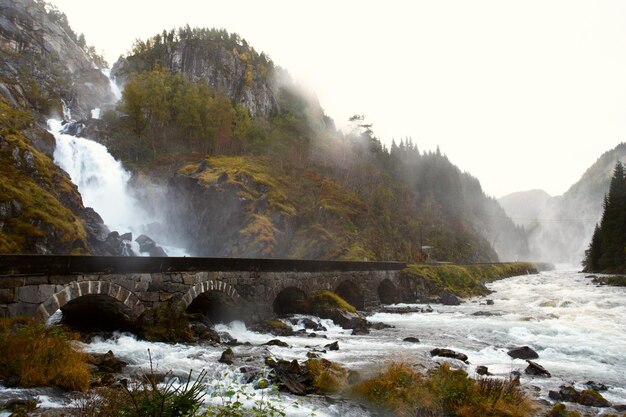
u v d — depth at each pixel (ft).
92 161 284.20
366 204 311.68
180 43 611.47
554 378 54.34
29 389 35.29
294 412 36.27
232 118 431.02
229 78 582.76
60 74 485.56
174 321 67.51
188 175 286.87
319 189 308.60
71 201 194.39
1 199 148.66
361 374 46.32
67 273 54.44
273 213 251.80
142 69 593.42
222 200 256.93
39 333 42.75
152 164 332.19
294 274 101.55
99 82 538.88
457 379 42.98
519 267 288.10
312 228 253.24
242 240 232.32
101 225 204.23
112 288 60.34
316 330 89.40
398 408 37.60
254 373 45.70
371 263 142.31
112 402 29.48
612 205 273.54
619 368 60.80
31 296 49.93
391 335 84.28
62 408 32.35
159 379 42.98
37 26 528.63
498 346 73.46
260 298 89.51
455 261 342.03
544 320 100.07
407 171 530.68
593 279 196.24
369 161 494.59
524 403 40.73
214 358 54.85
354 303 135.13
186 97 416.87
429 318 112.68
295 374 45.39
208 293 82.58
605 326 90.68
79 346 53.26
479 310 125.39
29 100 394.32
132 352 55.47
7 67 426.51
